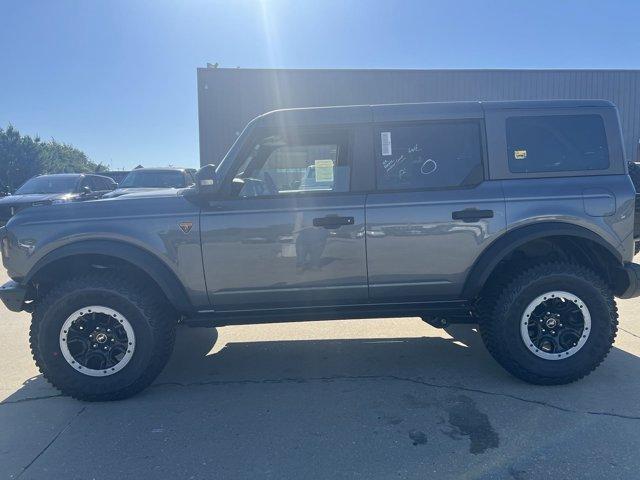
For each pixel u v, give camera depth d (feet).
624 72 72.79
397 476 8.72
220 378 13.42
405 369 13.71
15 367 14.40
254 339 16.63
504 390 12.15
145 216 12.09
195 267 12.13
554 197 12.16
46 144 226.79
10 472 9.09
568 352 12.15
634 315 18.39
